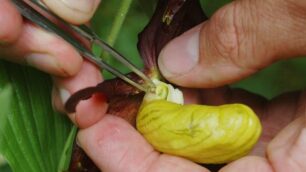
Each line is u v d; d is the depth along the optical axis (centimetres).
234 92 26
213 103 26
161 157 21
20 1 18
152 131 21
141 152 21
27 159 21
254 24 21
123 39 31
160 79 24
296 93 26
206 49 22
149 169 20
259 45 22
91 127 21
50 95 22
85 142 21
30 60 20
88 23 22
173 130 20
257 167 20
